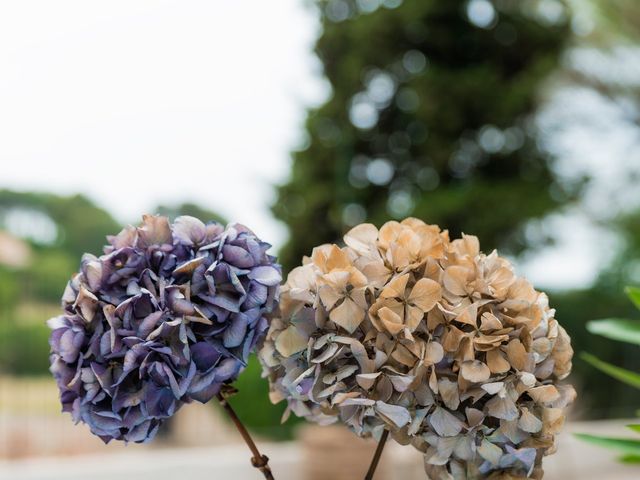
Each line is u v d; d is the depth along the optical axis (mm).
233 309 956
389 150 10578
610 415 8281
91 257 987
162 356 933
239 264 995
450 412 954
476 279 984
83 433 6461
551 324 1020
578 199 9602
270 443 7023
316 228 10562
